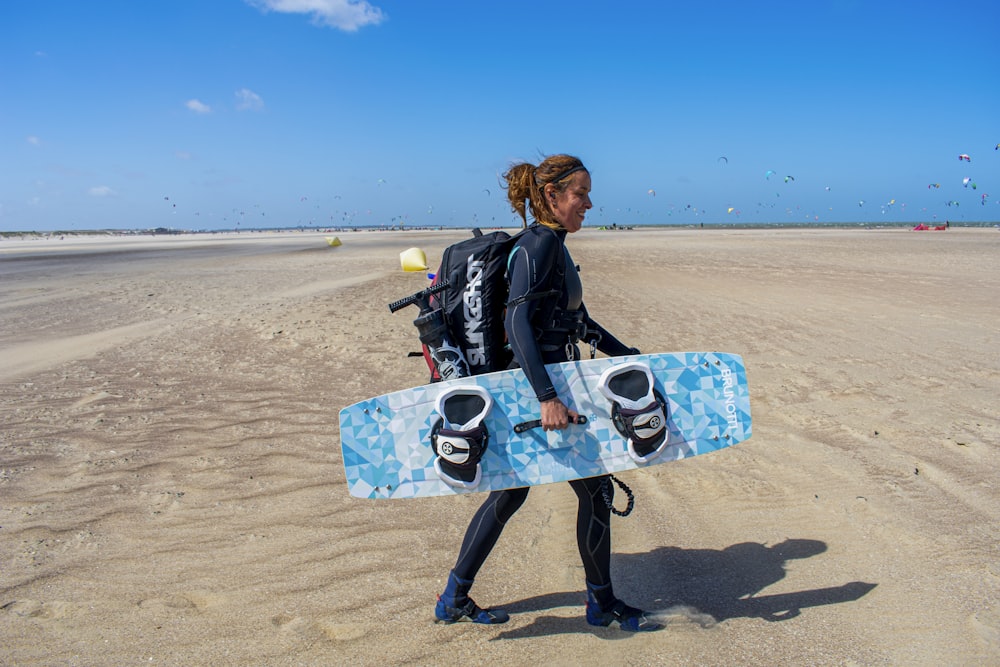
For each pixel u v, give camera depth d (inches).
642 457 98.8
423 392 96.0
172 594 113.7
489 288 96.3
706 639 98.7
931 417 199.3
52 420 208.8
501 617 104.2
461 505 151.0
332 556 127.0
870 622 101.4
